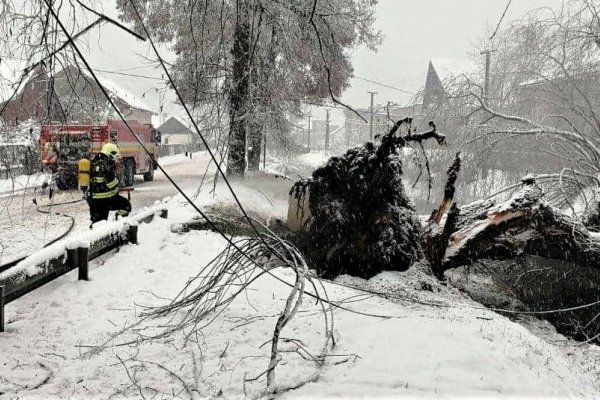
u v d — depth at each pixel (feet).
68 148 45.52
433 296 23.13
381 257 26.43
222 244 29.30
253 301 20.30
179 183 74.79
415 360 14.93
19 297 18.81
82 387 13.69
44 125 18.88
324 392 13.39
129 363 15.10
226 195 43.21
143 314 18.70
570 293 31.73
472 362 14.92
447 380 13.97
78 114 18.62
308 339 16.72
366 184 27.76
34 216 43.60
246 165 51.67
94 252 23.73
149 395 13.39
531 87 62.75
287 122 55.88
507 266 34.96
